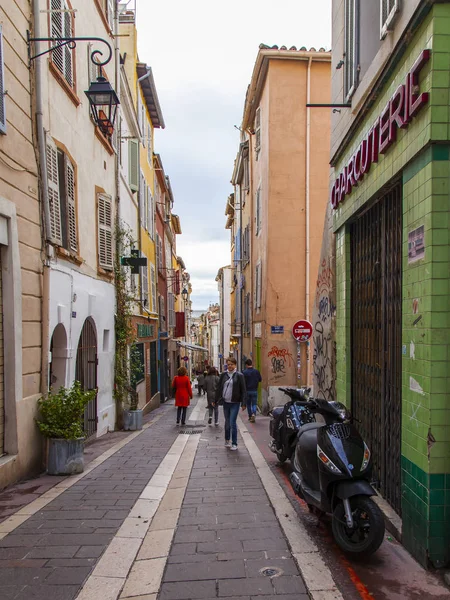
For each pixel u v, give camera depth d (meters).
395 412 5.22
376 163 5.66
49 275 7.77
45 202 7.68
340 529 4.31
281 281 17.44
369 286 6.52
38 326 7.44
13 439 6.57
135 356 14.95
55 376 8.73
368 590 3.68
